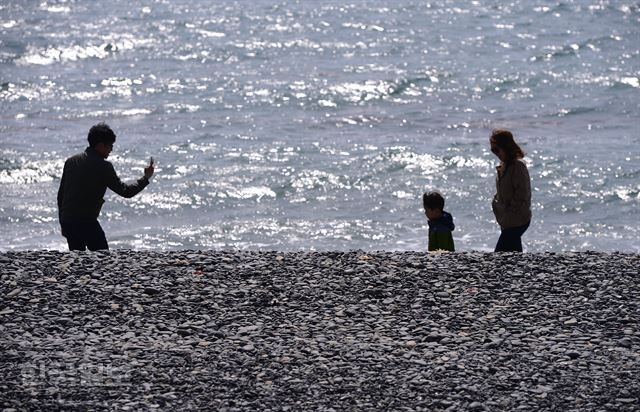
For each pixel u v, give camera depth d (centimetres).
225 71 14575
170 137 10550
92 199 3250
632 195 8362
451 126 11238
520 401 2123
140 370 2272
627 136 10588
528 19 19462
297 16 19912
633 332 2548
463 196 8438
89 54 16025
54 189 8631
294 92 13075
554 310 2706
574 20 19262
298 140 10462
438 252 3247
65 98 12800
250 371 2283
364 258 3148
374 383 2216
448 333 2538
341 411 2072
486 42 16950
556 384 2209
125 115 11819
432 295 2819
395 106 12412
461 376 2256
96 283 2869
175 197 8338
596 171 9025
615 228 7594
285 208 8144
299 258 3158
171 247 7150
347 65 14938
